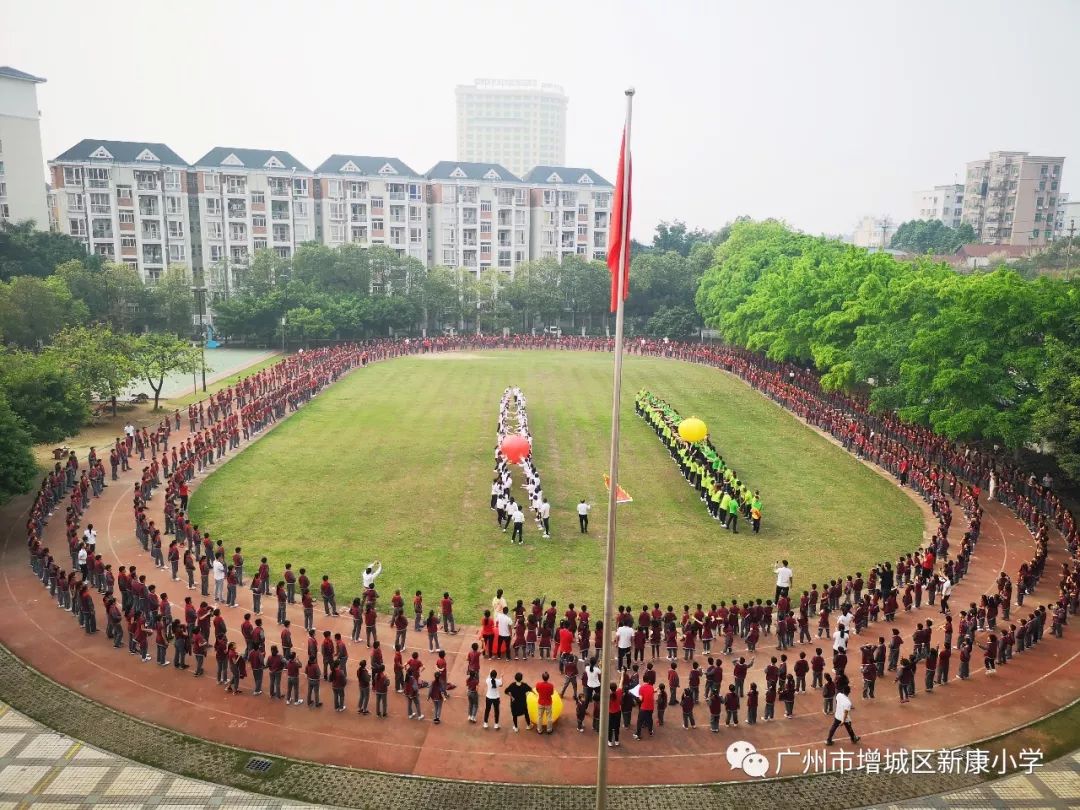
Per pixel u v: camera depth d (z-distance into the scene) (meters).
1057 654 28.05
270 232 122.81
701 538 37.75
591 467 48.88
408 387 74.56
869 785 20.81
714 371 88.94
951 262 136.12
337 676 23.34
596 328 128.12
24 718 22.97
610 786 20.50
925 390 46.66
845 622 27.59
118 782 20.31
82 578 29.45
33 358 49.00
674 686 23.45
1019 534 39.50
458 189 131.62
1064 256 116.75
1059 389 39.41
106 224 116.75
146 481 41.50
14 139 111.62
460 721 23.27
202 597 30.86
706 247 128.75
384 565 33.75
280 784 20.36
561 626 26.48
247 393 66.38
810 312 67.44
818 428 61.12
